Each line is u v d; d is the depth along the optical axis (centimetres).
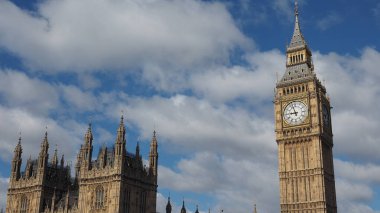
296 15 14088
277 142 12550
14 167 12562
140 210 10931
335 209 12181
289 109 12631
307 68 13000
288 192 11994
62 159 12838
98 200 10656
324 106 12862
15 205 12144
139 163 11275
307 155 12062
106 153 11112
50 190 12050
